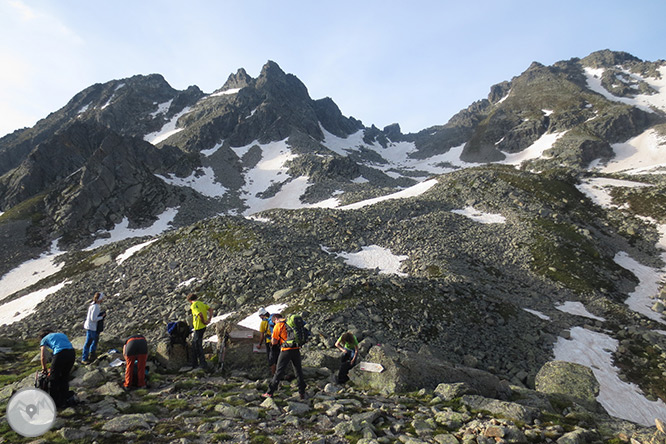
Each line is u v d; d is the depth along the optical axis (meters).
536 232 50.62
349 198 100.06
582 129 195.12
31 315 39.25
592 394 14.08
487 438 7.48
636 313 33.53
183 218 110.25
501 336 24.88
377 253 46.19
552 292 38.31
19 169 125.56
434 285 28.33
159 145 191.25
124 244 68.50
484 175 74.06
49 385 8.07
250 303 30.25
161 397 9.50
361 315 22.83
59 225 96.06
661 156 158.25
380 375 12.23
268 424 7.95
